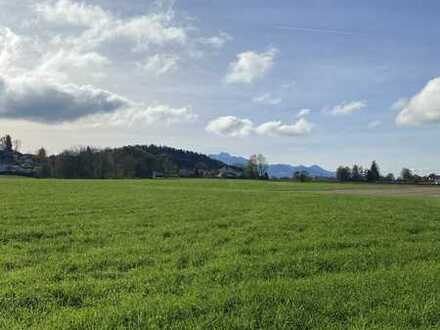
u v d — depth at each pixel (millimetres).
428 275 12102
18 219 23250
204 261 13883
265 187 73562
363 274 12258
